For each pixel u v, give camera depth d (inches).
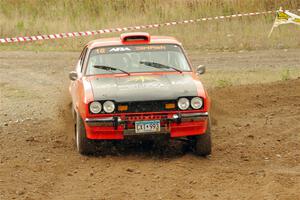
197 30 3184.1
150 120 1070.4
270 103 1583.4
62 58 2795.3
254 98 1646.2
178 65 1208.2
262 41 2997.0
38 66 2588.6
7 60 2760.8
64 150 1175.6
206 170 1021.8
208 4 3454.7
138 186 938.1
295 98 1626.5
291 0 3425.2
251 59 2615.7
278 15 3034.0
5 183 956.6
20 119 1518.2
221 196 889.5
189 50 2906.0
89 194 908.0
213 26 3211.1
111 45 1247.5
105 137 1081.4
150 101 1069.1
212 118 1409.9
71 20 3427.7
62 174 1015.0
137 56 1219.9
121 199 881.5
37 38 2385.6
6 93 1953.7
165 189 920.9
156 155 1137.4
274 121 1389.0
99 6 3572.8
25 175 1002.7
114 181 966.4
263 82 1987.0
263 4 3427.7
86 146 1114.7
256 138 1241.4
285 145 1180.5
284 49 2832.2
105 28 3292.3
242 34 3117.6
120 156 1131.3
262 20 3270.2
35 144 1229.1
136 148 1188.5
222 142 1214.9
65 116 1498.5
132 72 1186.6
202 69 1208.2
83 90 1117.7
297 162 1071.6
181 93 1081.4
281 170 1024.2
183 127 1078.4
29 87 2071.9
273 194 890.7
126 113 1069.1
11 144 1230.9
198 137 1095.6
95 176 997.8
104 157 1123.3
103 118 1070.4
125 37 1255.5
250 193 900.0
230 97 1678.2
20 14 3617.1
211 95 1700.3
